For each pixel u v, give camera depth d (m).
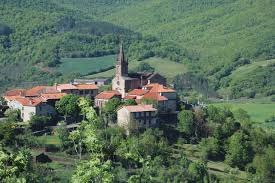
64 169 168.50
